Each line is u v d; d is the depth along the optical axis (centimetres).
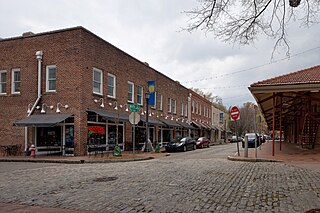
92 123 2073
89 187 850
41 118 1947
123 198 707
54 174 1145
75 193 774
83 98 1977
